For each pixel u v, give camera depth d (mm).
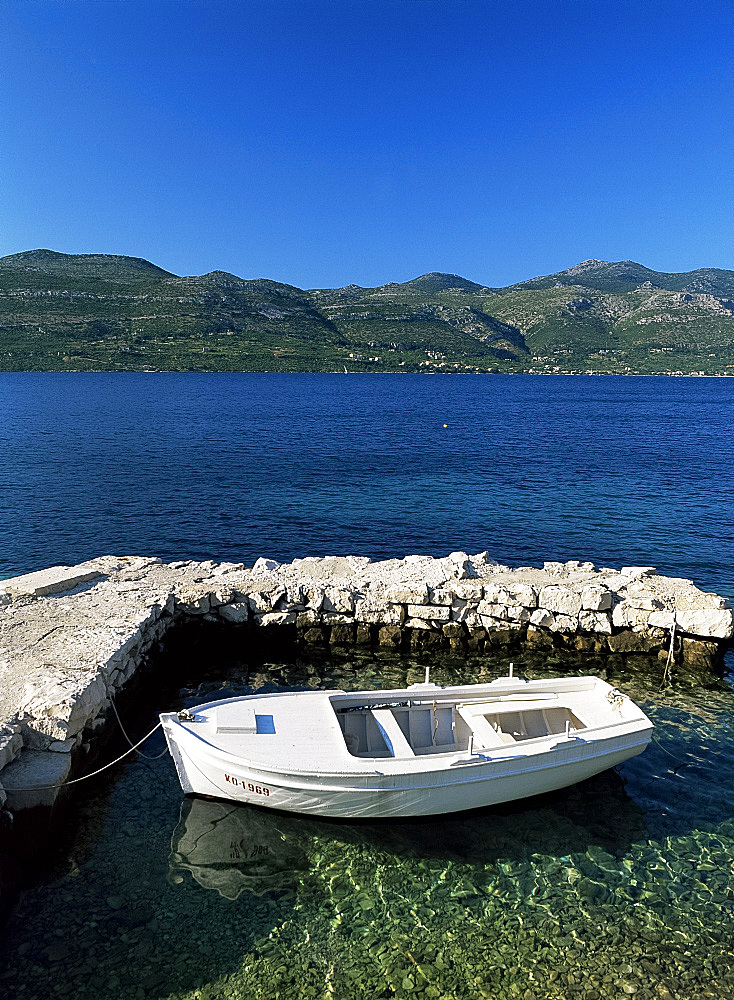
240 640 20250
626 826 12531
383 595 20406
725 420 98188
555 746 12773
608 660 19672
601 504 39062
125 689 15984
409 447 63500
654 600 20344
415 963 9352
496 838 12117
